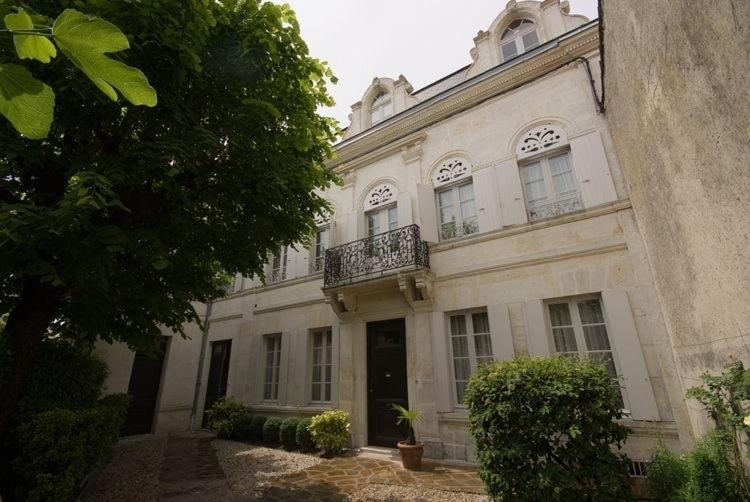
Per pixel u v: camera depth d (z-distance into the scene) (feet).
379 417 25.68
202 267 19.95
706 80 7.84
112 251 10.76
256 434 29.27
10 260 10.48
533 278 21.24
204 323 39.73
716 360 10.41
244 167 16.37
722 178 8.05
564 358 14.93
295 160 17.34
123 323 16.89
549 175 22.95
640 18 10.97
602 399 12.78
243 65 15.57
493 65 27.89
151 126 13.38
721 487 8.81
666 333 16.96
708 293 10.18
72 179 13.96
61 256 11.25
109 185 10.72
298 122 17.70
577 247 20.27
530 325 20.62
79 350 20.88
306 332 31.22
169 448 27.40
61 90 10.81
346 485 17.72
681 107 9.45
